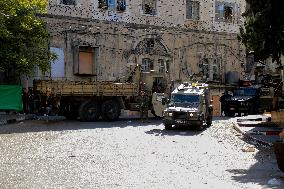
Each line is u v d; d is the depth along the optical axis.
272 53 17.22
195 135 17.97
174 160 11.41
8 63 24.77
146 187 8.13
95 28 30.84
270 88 31.89
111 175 9.27
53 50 29.06
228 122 24.89
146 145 14.50
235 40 38.00
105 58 31.30
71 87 24.48
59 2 29.48
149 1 33.81
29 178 8.91
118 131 19.14
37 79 26.80
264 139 15.77
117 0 32.06
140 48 32.91
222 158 11.90
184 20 35.38
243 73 38.34
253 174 9.57
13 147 13.60
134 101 26.70
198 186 8.25
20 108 26.22
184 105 21.19
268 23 16.38
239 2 38.38
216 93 36.28
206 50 36.47
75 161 11.04
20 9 24.70
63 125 21.72
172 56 34.59
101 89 25.25
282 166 9.39
